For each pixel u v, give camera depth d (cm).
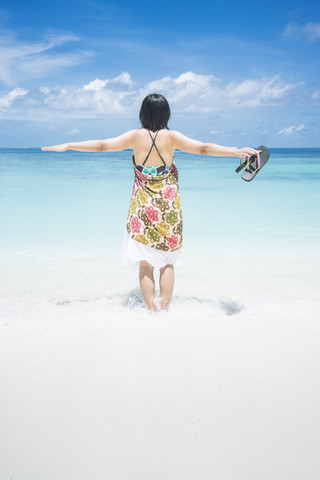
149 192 292
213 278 393
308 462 140
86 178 1546
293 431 155
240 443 149
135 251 297
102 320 260
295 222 681
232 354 212
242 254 482
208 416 163
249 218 722
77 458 143
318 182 1465
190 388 182
